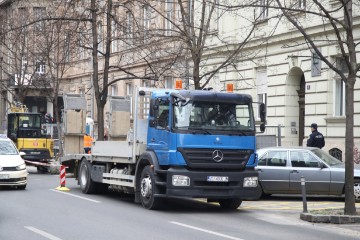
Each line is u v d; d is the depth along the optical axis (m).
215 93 14.14
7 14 39.41
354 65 13.44
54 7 32.22
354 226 12.52
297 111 25.44
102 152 17.48
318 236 11.09
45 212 13.60
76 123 21.55
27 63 39.25
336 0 21.72
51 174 28.84
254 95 27.31
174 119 13.81
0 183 18.48
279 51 25.56
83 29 27.70
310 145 20.95
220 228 11.71
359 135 21.31
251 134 14.30
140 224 11.98
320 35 23.05
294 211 14.86
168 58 25.80
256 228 11.89
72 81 48.44
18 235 10.40
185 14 20.14
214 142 13.88
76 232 10.78
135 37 23.97
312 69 23.56
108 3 24.62
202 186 13.67
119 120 19.16
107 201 16.41
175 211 14.50
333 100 22.84
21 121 29.95
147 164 15.09
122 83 39.94
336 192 16.78
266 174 17.22
